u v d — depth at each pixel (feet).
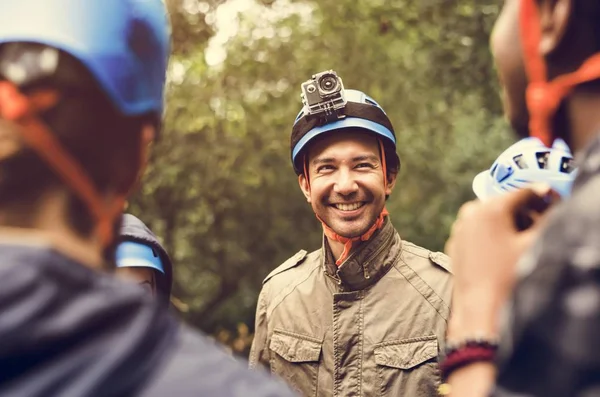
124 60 2.77
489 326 3.24
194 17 34.04
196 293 34.19
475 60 27.68
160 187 32.17
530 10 3.04
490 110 30.53
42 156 2.62
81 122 2.67
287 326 9.05
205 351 2.70
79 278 2.52
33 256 2.48
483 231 3.39
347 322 8.69
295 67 33.78
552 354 2.46
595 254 2.43
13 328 2.36
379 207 8.77
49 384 2.38
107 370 2.41
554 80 3.01
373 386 8.48
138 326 2.53
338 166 8.80
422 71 31.65
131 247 7.47
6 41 2.65
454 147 35.42
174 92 32.50
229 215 34.63
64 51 2.66
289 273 9.45
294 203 35.91
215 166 32.65
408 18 28.96
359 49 33.19
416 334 8.48
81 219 2.69
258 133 33.60
